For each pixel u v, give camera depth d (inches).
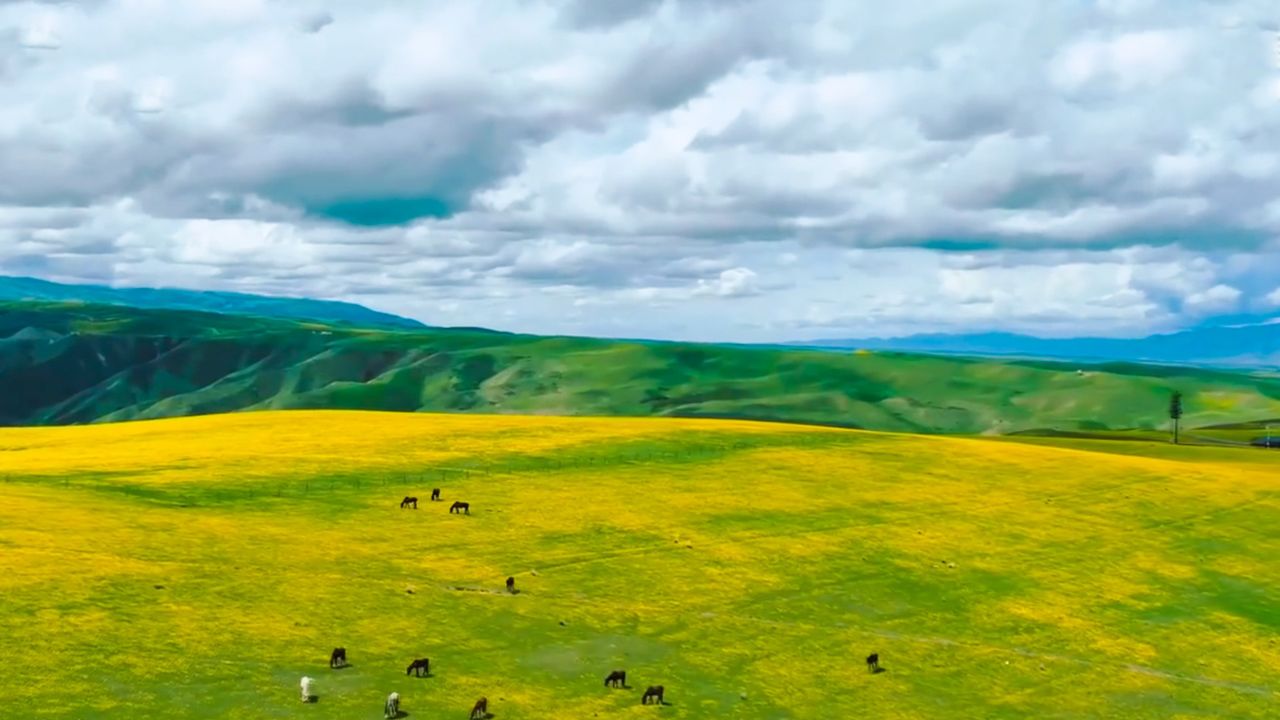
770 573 3245.6
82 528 3043.8
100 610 2409.0
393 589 2790.4
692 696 2331.4
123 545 2910.9
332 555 3024.1
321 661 2292.1
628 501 3932.1
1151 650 2928.2
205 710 1998.0
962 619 3036.4
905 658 2696.9
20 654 2132.1
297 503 3609.7
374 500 3718.0
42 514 3169.3
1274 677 2800.2
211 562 2849.4
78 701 1969.7
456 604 2728.8
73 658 2145.7
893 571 3376.0
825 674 2539.4
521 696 2222.0
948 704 2432.3
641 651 2564.0
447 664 2347.4
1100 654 2861.7
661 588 3029.0
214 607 2522.1
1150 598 3371.1
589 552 3287.4
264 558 2933.1
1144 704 2534.5
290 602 2610.7
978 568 3499.0
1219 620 3225.9
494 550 3228.3
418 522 3462.1
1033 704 2476.6
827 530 3759.8
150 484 3779.5
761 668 2536.9
